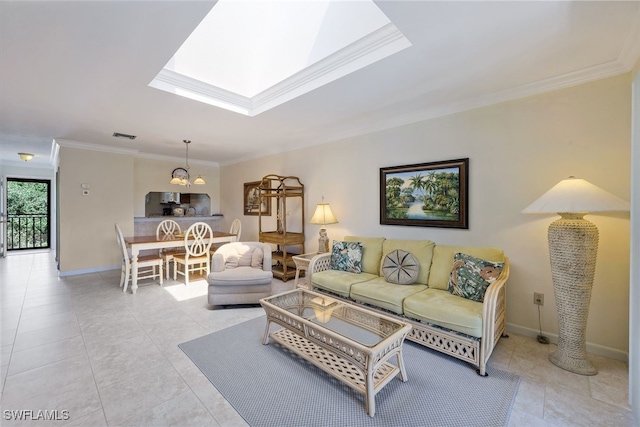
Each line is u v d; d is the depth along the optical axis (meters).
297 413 1.67
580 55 2.05
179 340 2.54
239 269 3.57
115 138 4.46
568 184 2.02
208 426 1.57
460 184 2.95
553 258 2.16
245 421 1.61
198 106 3.04
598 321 2.28
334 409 1.71
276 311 2.32
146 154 5.75
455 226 2.99
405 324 2.01
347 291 2.90
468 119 2.91
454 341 2.16
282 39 2.82
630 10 1.56
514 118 2.64
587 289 2.04
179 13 1.63
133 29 1.76
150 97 2.79
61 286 4.16
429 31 1.78
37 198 7.73
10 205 7.38
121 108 3.09
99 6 1.55
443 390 1.87
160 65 2.20
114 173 5.16
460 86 2.56
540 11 1.58
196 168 6.57
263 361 2.21
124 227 5.28
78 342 2.48
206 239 4.59
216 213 6.89
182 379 1.98
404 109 3.17
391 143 3.54
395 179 3.47
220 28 2.78
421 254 2.99
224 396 1.81
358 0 2.14
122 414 1.65
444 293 2.59
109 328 2.77
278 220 5.10
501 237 2.73
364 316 2.29
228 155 5.92
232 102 3.17
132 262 3.92
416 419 1.63
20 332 2.66
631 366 1.70
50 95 2.73
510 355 2.28
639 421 1.56
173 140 4.60
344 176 4.09
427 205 3.20
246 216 6.09
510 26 1.72
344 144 4.07
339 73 2.40
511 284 2.68
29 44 1.89
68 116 3.35
